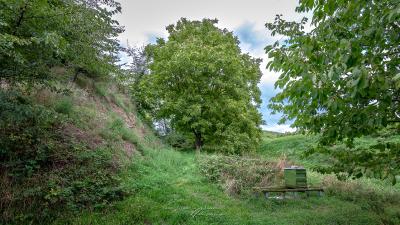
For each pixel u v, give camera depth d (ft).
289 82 13.28
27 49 19.69
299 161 47.93
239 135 56.08
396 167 15.19
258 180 33.22
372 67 10.71
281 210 24.66
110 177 24.40
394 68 11.84
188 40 65.16
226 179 32.27
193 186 29.81
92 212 19.49
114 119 39.83
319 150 19.67
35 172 21.12
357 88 10.27
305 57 12.61
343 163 17.99
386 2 10.81
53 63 22.17
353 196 28.99
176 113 57.67
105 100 46.75
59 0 22.08
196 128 57.77
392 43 12.23
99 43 31.32
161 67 60.70
